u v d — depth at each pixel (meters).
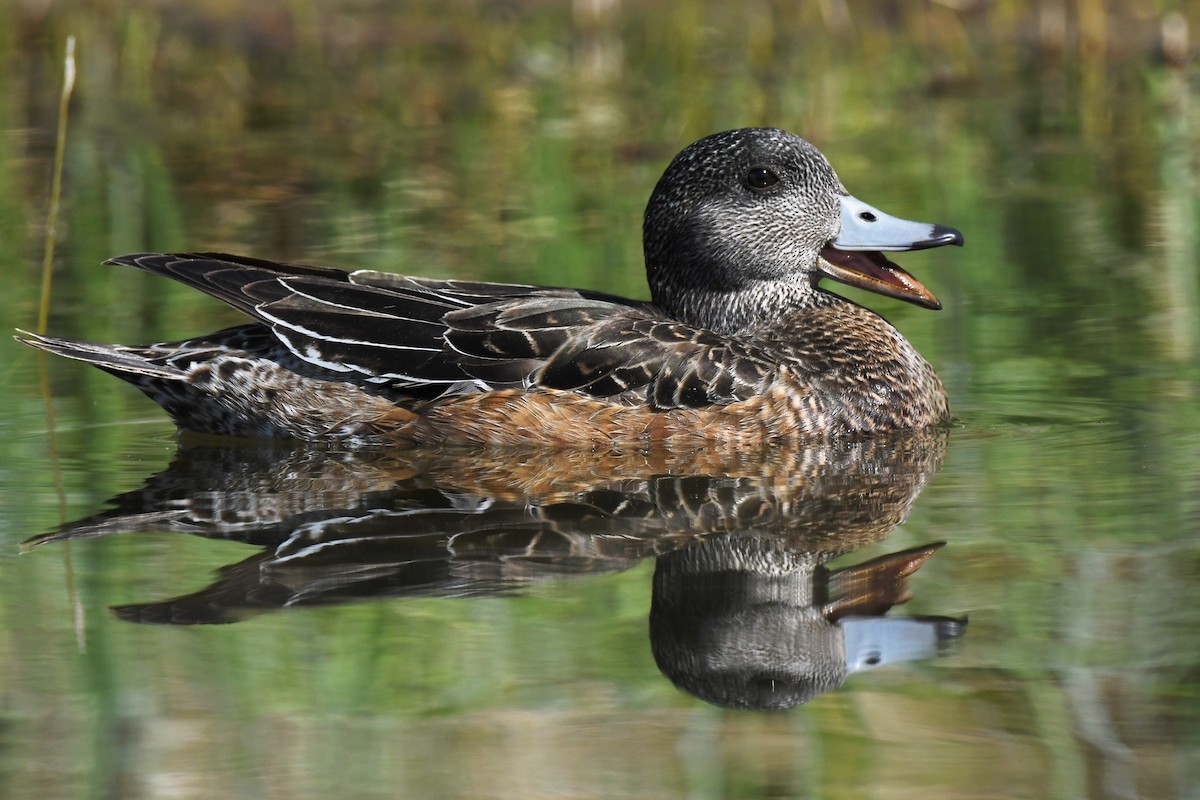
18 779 6.24
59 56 24.17
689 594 8.02
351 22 26.33
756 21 26.03
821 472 10.45
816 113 22.08
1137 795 6.03
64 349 11.20
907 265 15.83
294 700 6.91
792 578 8.27
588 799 6.07
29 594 8.01
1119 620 7.57
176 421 11.63
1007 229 16.83
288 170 19.59
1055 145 20.39
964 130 21.25
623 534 9.04
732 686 7.06
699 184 12.37
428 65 24.58
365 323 11.38
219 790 6.16
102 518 9.34
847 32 25.39
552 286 13.16
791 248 12.31
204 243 16.28
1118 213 17.30
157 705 6.82
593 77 24.00
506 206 18.02
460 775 6.25
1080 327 13.58
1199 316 13.71
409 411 11.28
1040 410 11.64
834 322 12.05
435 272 15.16
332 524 9.23
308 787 6.17
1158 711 6.68
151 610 7.80
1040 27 25.22
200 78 23.92
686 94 22.98
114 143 20.83
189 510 9.52
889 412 11.52
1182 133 20.78
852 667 7.20
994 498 9.61
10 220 17.20
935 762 6.34
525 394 11.22
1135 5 26.03
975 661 7.22
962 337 13.49
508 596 8.02
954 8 25.92
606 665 7.24
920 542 8.79
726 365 11.34
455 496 9.88
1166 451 10.41
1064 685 6.93
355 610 7.82
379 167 19.78
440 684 7.04
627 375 11.27
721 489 10.05
